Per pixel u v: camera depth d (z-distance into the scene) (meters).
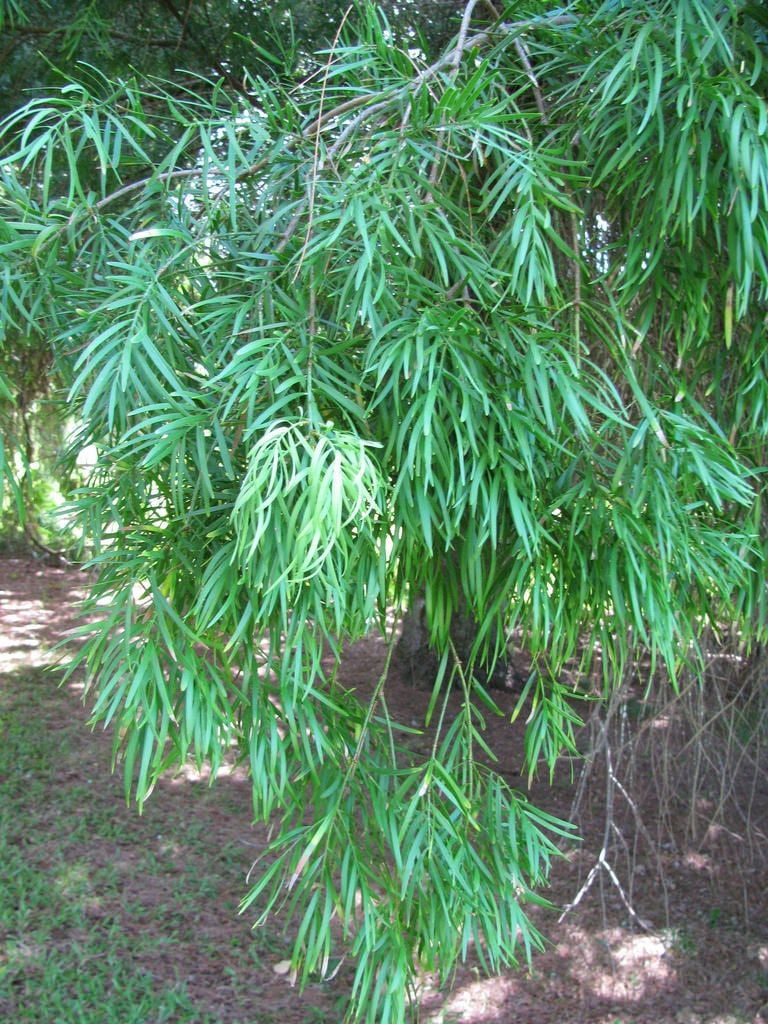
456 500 1.24
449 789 1.56
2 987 3.63
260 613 1.16
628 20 1.61
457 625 5.39
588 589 1.44
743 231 1.44
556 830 1.62
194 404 1.27
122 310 1.42
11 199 1.49
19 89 3.49
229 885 4.51
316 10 3.42
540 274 1.45
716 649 2.96
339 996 3.77
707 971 4.02
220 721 1.32
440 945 1.53
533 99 1.93
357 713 1.56
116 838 4.86
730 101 1.45
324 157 1.51
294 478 1.05
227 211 1.62
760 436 1.85
